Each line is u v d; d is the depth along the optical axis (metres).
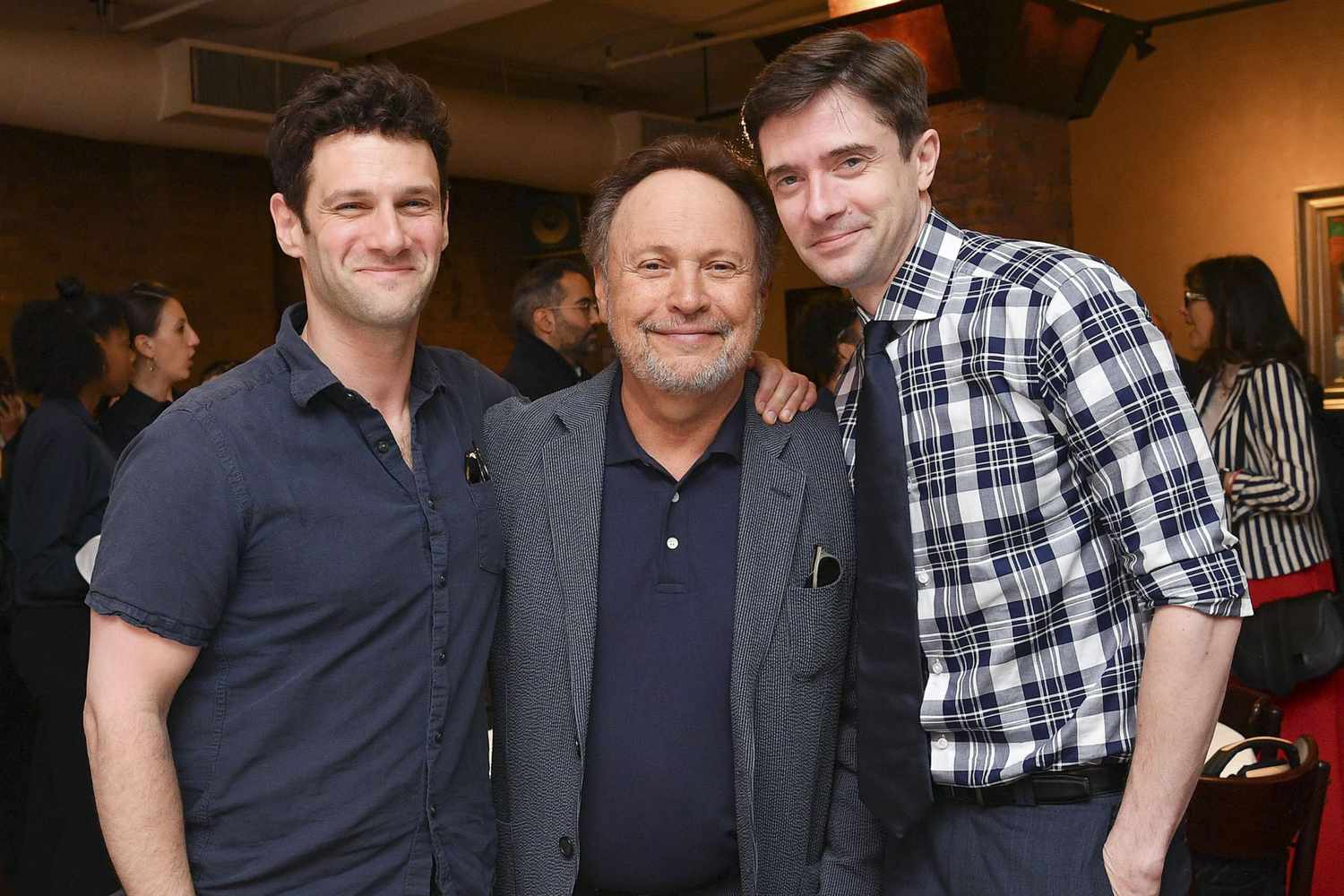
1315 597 3.12
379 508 1.51
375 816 1.49
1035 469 1.53
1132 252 7.26
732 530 1.74
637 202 1.69
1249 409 3.43
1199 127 6.98
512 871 1.73
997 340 1.52
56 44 5.95
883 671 1.63
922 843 1.68
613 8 7.69
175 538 1.39
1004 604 1.55
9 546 3.25
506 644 1.74
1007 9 5.08
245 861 1.46
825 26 5.34
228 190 7.86
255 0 6.86
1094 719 1.54
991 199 5.55
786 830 1.72
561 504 1.74
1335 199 6.53
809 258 1.63
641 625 1.71
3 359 4.33
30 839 3.19
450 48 8.53
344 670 1.48
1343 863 3.14
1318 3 6.55
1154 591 1.45
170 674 1.40
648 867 1.69
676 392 1.68
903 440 1.60
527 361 4.76
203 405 1.45
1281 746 2.43
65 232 7.12
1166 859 1.59
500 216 9.51
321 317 1.52
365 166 1.45
